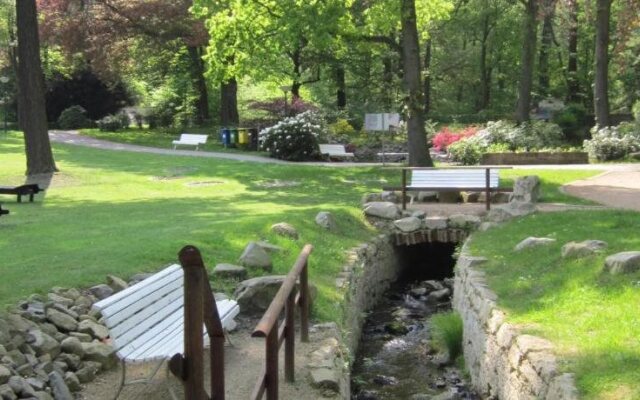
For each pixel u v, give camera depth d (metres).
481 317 8.30
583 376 5.36
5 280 7.96
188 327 4.00
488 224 14.45
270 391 5.63
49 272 8.46
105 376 6.57
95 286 8.04
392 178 22.78
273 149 29.86
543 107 47.06
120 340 5.59
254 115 47.25
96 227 12.90
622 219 12.05
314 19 21.75
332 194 19.83
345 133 36.12
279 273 9.97
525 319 7.19
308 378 6.71
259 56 23.42
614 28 44.75
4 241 11.06
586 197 17.34
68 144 35.47
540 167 24.38
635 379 5.12
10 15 42.84
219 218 14.16
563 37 50.06
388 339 11.27
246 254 10.01
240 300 8.57
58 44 41.78
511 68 55.16
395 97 43.22
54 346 6.34
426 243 16.72
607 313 6.71
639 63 39.75
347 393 7.18
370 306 13.16
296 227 13.07
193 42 40.31
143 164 27.23
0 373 5.36
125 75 46.84
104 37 40.34
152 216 14.80
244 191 20.61
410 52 23.09
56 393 5.72
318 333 8.06
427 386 9.03
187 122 46.72
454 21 46.44
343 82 46.94
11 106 49.66
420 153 23.28
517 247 10.72
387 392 8.87
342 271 11.09
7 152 31.11
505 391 6.95
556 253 9.64
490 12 47.53
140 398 6.03
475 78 52.75
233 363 7.07
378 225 15.86
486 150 27.73
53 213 15.50
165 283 7.03
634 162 26.58
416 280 16.17
